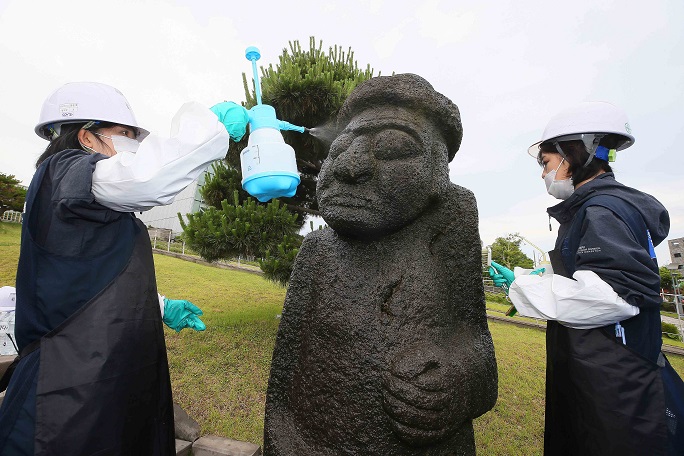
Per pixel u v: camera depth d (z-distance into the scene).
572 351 1.20
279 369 1.17
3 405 0.96
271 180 1.08
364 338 0.99
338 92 3.37
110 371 0.96
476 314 1.12
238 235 3.34
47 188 1.00
